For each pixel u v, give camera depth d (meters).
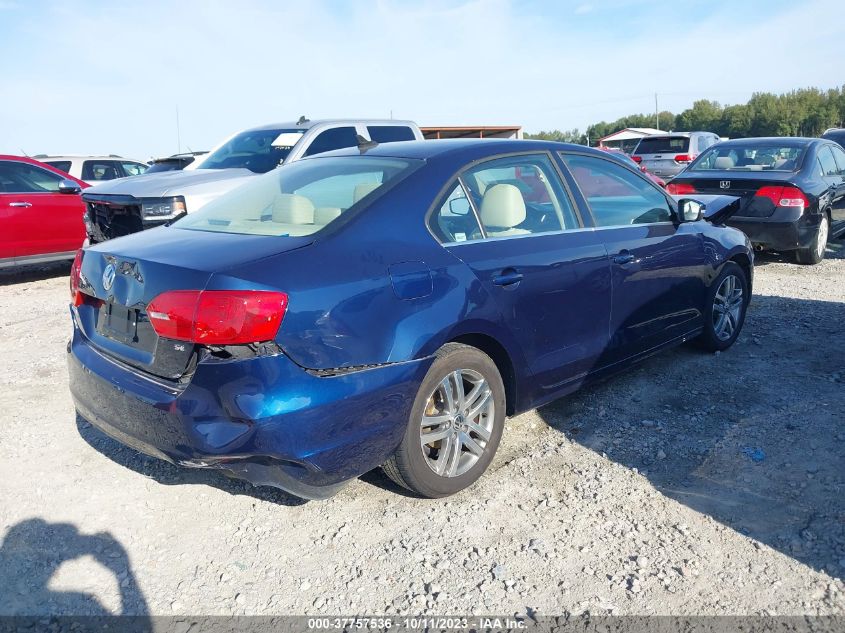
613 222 4.18
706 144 19.89
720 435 3.85
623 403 4.32
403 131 8.77
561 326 3.70
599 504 3.23
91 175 13.79
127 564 2.88
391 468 3.12
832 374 4.68
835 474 3.38
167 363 2.77
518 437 3.92
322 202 3.27
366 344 2.82
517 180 3.72
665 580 2.70
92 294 3.18
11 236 8.53
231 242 2.98
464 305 3.15
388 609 2.61
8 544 3.00
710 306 4.96
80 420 4.20
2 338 6.04
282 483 2.76
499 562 2.85
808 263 8.62
